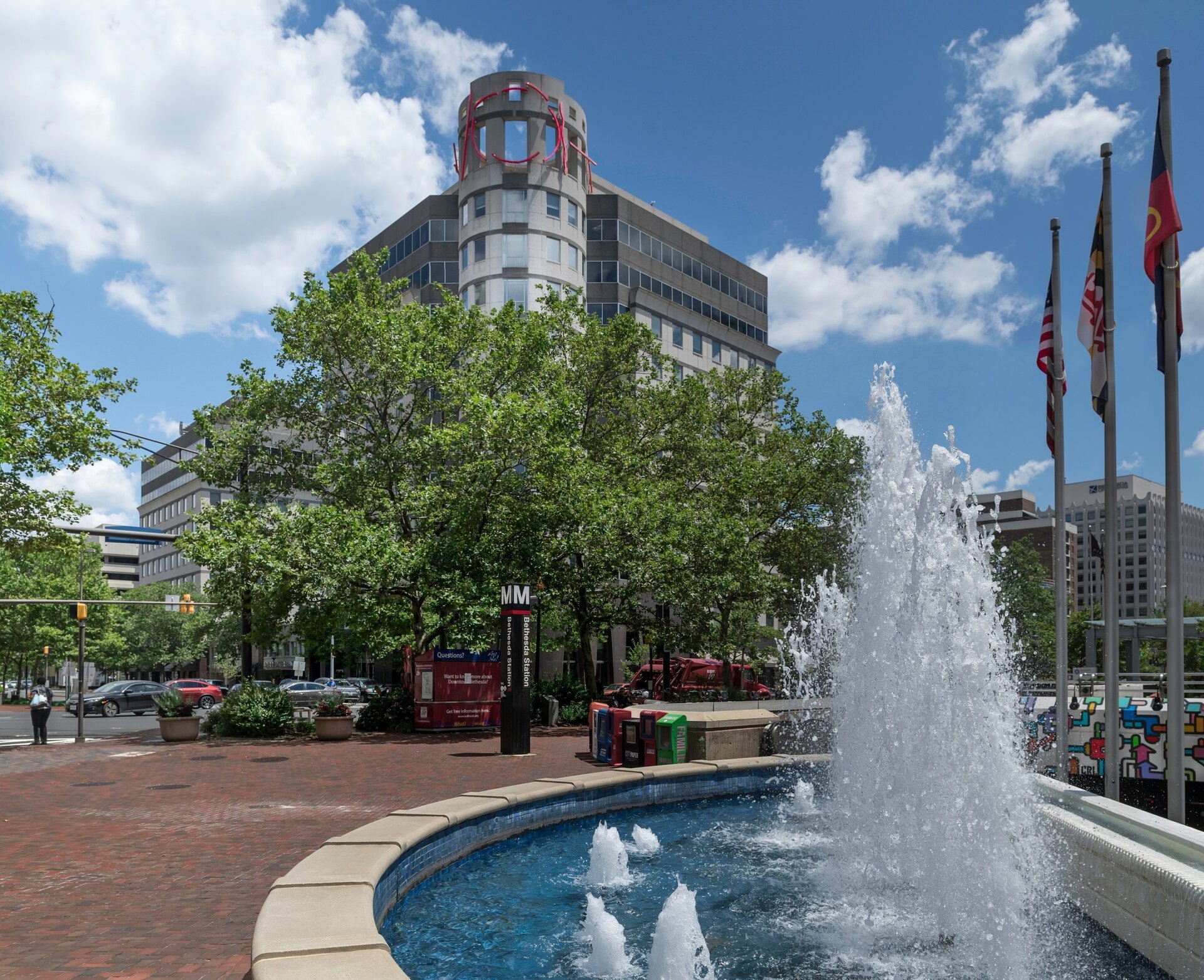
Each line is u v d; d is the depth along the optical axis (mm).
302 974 4098
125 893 7188
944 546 9281
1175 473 8539
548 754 18484
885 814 8859
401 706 26016
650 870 8719
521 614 18688
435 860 8242
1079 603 133875
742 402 36500
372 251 69438
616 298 61219
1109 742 9391
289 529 23734
